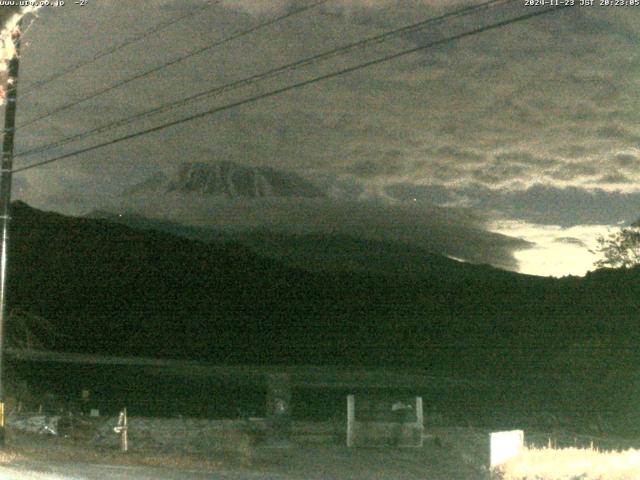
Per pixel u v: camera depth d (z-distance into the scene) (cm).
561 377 5653
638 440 3319
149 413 4628
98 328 12388
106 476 1580
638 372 5078
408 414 3012
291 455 2648
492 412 4684
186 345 11250
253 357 10156
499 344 8238
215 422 3303
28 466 1759
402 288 12594
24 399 3984
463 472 2175
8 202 2334
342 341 11056
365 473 2109
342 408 5066
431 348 9469
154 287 15662
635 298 6731
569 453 2266
